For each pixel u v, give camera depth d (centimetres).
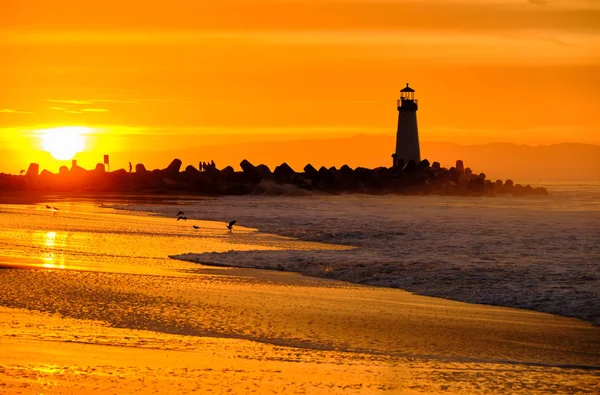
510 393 2798
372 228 9800
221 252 7062
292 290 5025
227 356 3198
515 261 6278
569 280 5281
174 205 15962
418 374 3019
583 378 3016
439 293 4981
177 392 2669
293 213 13275
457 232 9038
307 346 3459
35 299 4353
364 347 3481
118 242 7888
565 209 14638
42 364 2941
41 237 8206
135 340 3425
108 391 2642
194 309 4216
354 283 5425
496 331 3866
